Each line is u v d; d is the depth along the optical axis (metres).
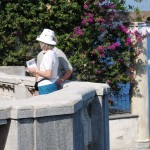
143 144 20.23
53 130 7.62
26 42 20.84
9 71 17.09
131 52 20.42
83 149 9.45
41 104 7.45
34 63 11.71
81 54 20.27
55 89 11.55
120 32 20.36
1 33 20.70
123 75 20.41
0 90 15.05
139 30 20.30
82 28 20.47
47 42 11.63
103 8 20.45
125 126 19.98
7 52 20.88
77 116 8.38
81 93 9.32
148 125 20.42
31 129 7.36
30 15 20.66
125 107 20.39
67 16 20.41
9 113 7.20
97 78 20.42
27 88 13.63
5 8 20.61
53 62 11.40
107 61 20.45
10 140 7.26
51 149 7.61
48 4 20.61
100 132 10.70
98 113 10.68
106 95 10.94
